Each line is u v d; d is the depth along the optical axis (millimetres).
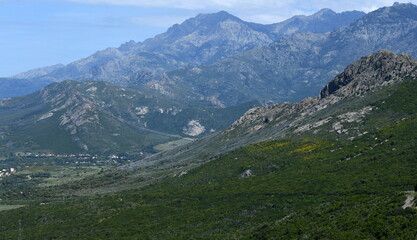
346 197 156500
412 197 110750
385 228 97812
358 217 112062
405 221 96875
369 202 124938
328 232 109500
